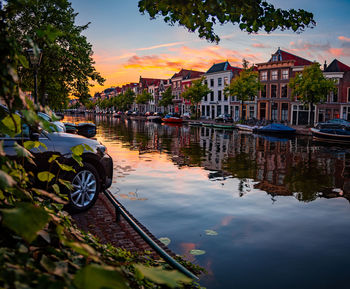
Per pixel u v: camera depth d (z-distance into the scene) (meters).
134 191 7.43
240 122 36.38
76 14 16.28
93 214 4.72
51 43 1.35
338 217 5.78
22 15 13.83
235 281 3.49
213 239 4.68
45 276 0.99
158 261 3.17
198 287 2.92
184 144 18.16
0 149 1.32
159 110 71.00
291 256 4.17
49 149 4.13
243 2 2.18
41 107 1.32
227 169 10.58
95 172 4.71
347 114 32.69
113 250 2.63
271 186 8.16
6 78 1.07
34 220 1.01
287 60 36.31
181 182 8.45
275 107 38.19
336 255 4.22
